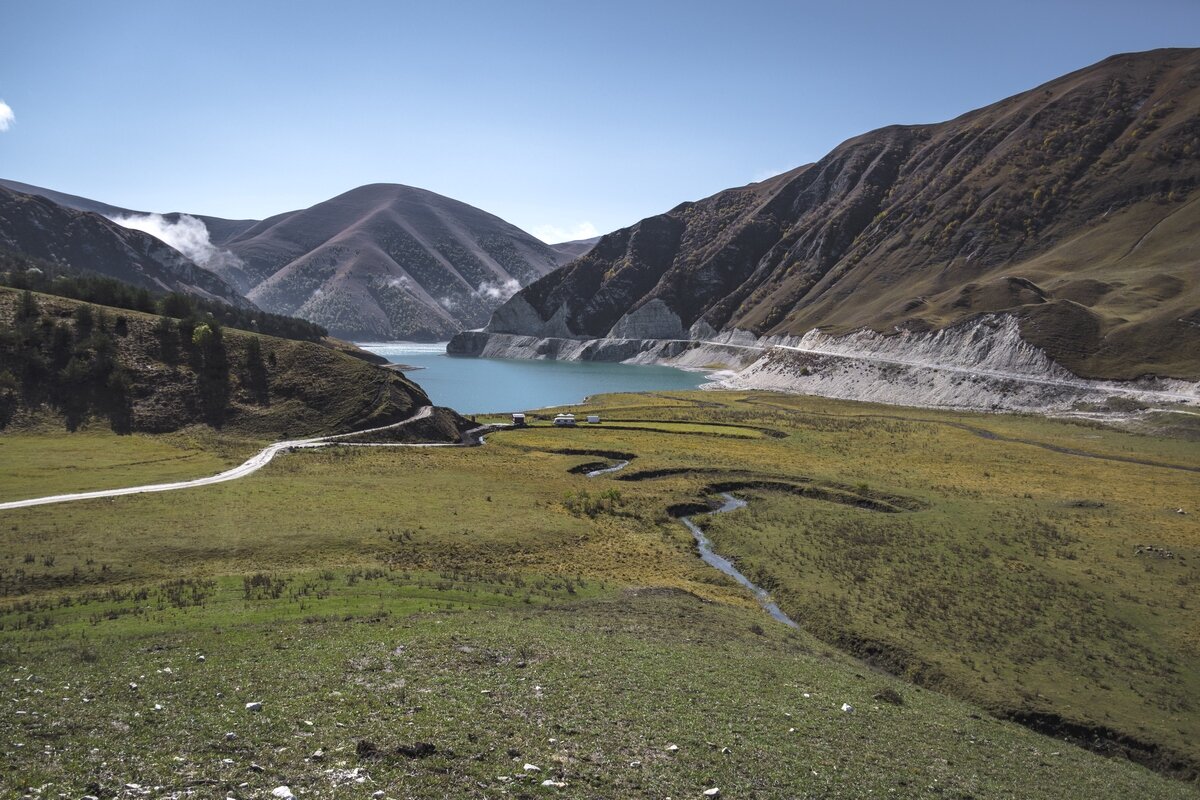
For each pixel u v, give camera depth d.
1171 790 30.31
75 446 89.44
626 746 23.59
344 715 23.56
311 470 87.38
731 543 69.69
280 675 27.66
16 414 96.94
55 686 24.91
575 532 67.81
